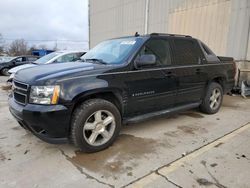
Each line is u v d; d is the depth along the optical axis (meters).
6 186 2.31
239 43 7.62
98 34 16.44
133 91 3.33
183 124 4.23
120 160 2.85
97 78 2.94
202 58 4.48
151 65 3.52
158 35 3.80
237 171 2.60
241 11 7.43
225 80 5.06
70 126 2.86
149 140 3.47
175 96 3.98
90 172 2.57
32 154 3.01
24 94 2.83
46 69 3.14
